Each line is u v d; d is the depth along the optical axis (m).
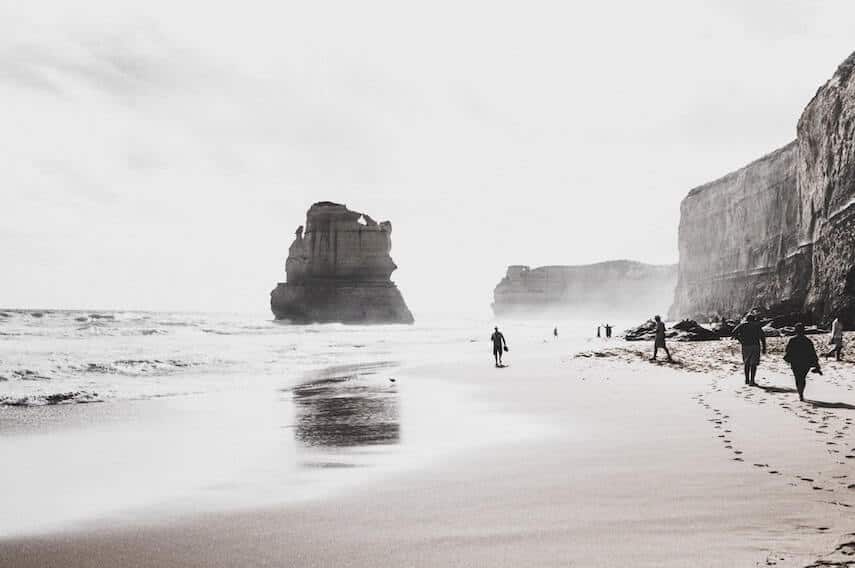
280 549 5.50
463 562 4.96
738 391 15.54
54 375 23.58
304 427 12.79
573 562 4.84
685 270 87.06
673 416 12.09
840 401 13.17
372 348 48.22
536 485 7.33
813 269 41.75
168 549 5.62
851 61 41.62
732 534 5.29
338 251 132.50
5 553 5.61
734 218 69.88
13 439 11.73
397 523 6.11
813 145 45.03
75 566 5.27
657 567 4.64
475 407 14.68
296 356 37.59
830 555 4.59
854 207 35.75
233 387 21.16
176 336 63.66
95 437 11.94
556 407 14.02
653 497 6.56
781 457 8.18
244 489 7.82
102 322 85.94
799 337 13.50
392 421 13.23
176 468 9.21
